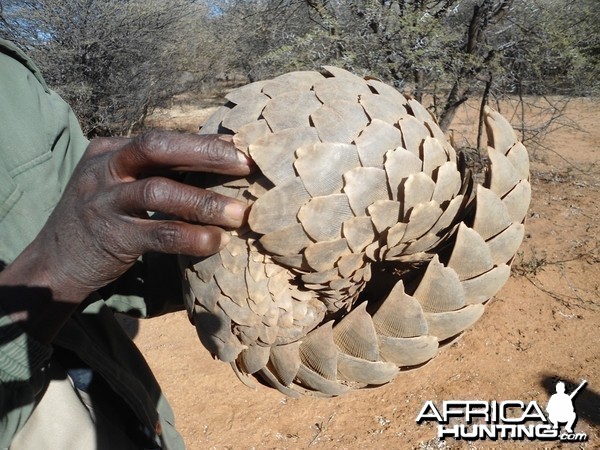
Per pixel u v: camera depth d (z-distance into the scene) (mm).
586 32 4730
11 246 840
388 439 2793
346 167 830
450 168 873
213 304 909
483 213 877
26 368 697
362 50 4223
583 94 5062
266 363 949
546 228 4871
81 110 7082
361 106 883
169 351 3615
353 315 876
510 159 932
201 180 858
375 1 4105
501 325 3555
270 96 888
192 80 9977
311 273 876
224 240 678
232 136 809
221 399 3158
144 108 8344
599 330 3459
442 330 903
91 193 663
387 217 843
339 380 937
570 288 3912
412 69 4348
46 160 907
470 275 891
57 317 701
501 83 4695
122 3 7375
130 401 996
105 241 656
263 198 808
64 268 673
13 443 872
